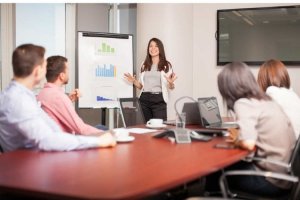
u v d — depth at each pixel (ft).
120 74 15.55
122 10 18.10
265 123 6.54
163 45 15.55
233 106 6.82
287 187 6.29
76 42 15.03
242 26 16.43
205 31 17.21
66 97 9.14
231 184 6.70
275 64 9.10
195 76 17.47
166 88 14.88
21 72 6.45
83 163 5.18
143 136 8.00
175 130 7.44
